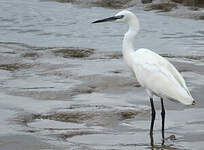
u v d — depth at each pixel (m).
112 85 17.34
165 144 12.80
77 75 18.38
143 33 27.39
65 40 25.56
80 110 14.90
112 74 18.23
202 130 13.68
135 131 13.71
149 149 12.46
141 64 14.07
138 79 14.22
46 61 20.58
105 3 34.97
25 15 31.72
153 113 13.83
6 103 15.62
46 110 15.10
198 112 15.02
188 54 22.36
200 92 16.67
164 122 14.25
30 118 14.52
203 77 18.39
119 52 22.59
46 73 19.05
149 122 14.34
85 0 35.59
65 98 16.22
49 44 24.48
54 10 33.44
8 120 14.20
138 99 16.12
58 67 19.75
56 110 15.04
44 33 27.22
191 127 13.89
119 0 35.06
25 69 19.94
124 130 13.77
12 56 21.47
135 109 15.07
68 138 13.12
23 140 12.82
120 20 14.90
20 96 16.36
